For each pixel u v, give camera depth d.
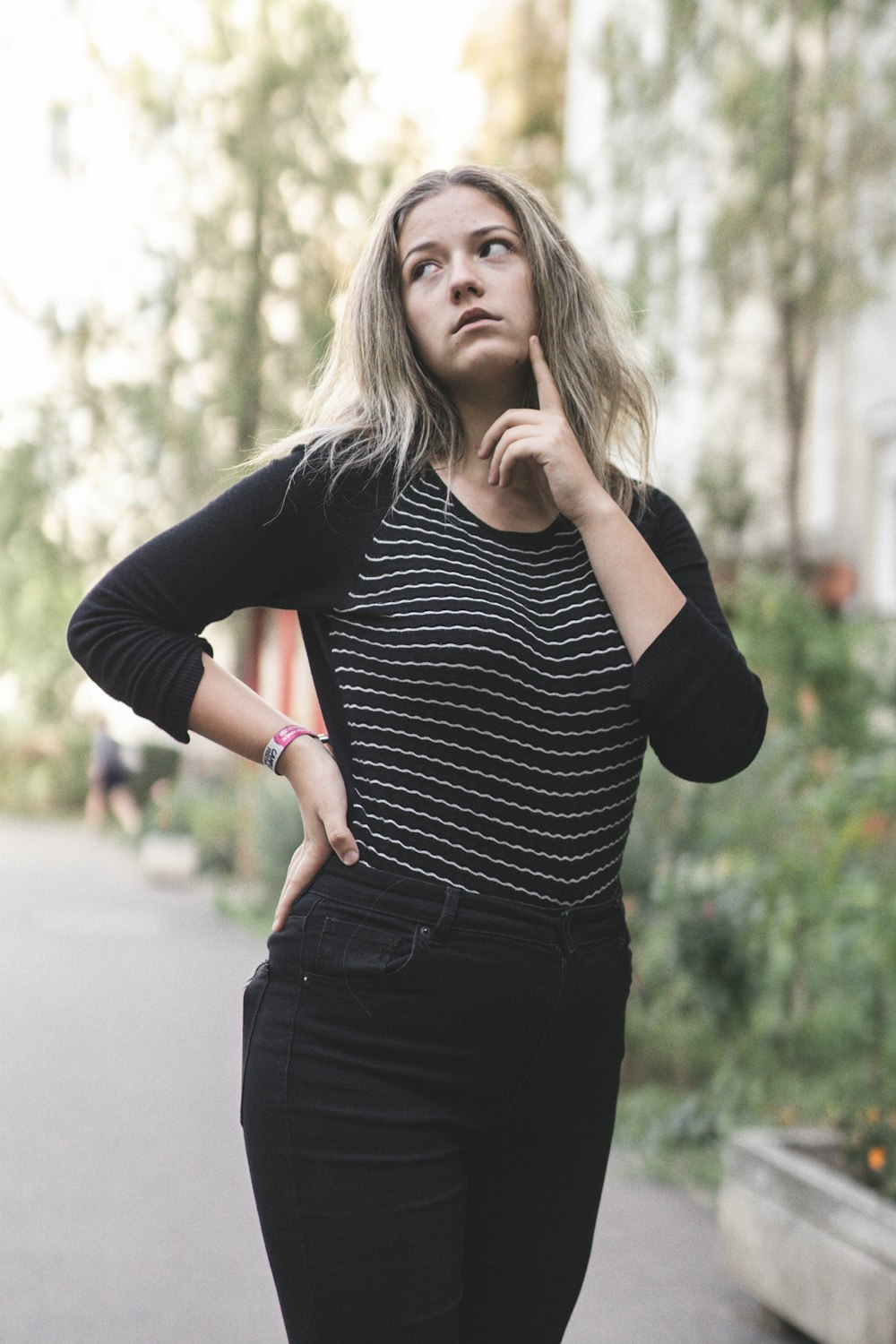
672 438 10.54
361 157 18.33
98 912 12.63
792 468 10.48
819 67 10.14
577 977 1.87
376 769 1.86
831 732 7.27
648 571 1.94
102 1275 4.05
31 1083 6.29
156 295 18.41
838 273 10.05
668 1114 5.86
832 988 6.24
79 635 1.94
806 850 6.00
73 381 18.70
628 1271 4.28
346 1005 1.81
